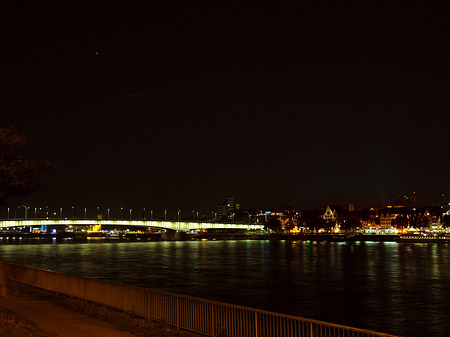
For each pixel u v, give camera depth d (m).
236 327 22.80
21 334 22.78
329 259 137.50
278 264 119.81
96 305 32.56
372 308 56.25
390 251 180.38
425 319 50.41
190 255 158.88
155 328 25.50
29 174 34.38
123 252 178.12
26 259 137.88
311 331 19.31
